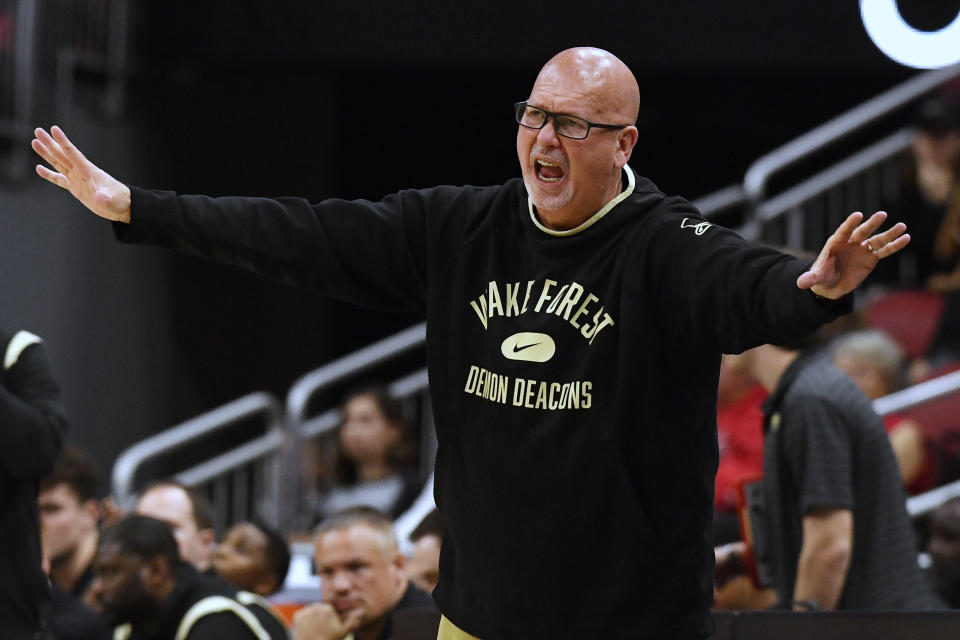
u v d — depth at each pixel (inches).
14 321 1204.5
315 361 1569.9
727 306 343.0
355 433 1060.5
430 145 1615.4
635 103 368.5
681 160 1651.1
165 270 1401.3
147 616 615.2
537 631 367.9
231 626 602.9
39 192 1235.9
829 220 1218.6
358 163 1610.5
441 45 1280.8
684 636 367.6
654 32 1263.5
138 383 1362.0
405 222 394.6
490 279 380.2
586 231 369.7
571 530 362.6
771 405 577.9
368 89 1530.5
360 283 398.3
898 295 1214.9
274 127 1471.5
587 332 364.5
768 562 574.9
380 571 634.8
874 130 1540.4
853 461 565.0
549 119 362.3
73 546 719.7
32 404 486.9
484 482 371.2
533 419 367.2
